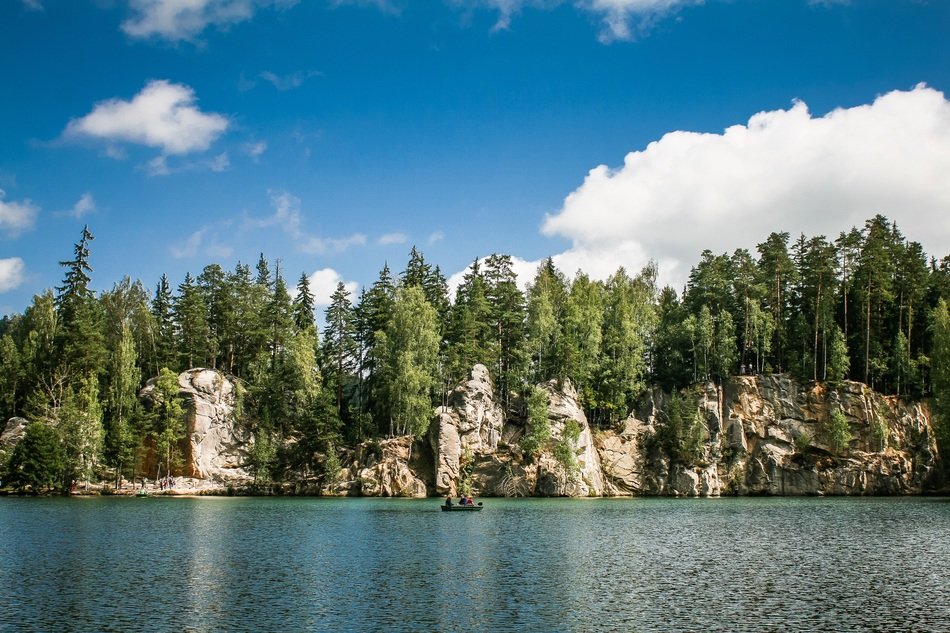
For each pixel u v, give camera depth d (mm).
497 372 140750
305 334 140625
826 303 133500
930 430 126000
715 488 127750
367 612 33062
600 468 131000
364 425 130625
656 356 148875
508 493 122062
